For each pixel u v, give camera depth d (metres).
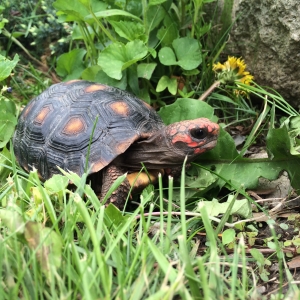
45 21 0.41
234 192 0.22
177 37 0.31
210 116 0.25
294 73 0.27
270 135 0.21
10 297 0.13
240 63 0.28
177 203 0.22
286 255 0.18
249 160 0.23
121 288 0.13
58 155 0.22
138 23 0.30
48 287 0.14
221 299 0.13
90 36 0.32
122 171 0.23
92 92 0.24
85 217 0.15
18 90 0.35
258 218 0.19
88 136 0.22
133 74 0.30
